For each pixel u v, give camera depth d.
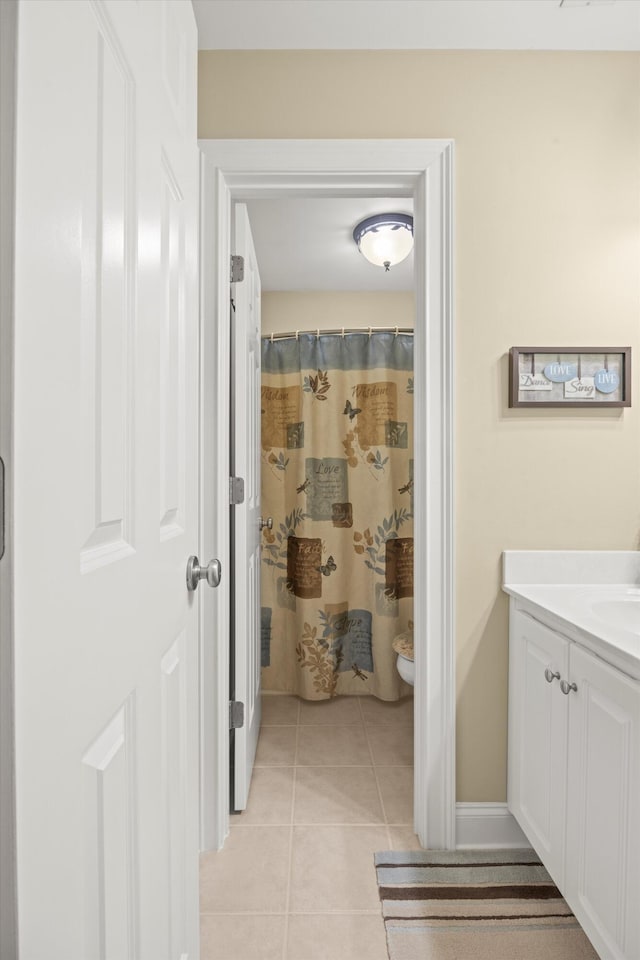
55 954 0.49
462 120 1.73
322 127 1.72
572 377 1.73
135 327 0.72
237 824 1.85
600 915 1.18
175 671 0.93
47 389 0.47
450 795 1.72
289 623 2.98
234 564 1.89
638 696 1.05
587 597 1.60
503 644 1.75
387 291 3.29
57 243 0.49
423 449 1.73
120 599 0.66
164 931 0.85
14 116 0.42
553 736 1.42
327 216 2.42
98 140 0.60
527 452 1.75
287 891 1.55
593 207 1.74
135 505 0.72
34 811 0.45
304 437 2.88
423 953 1.35
